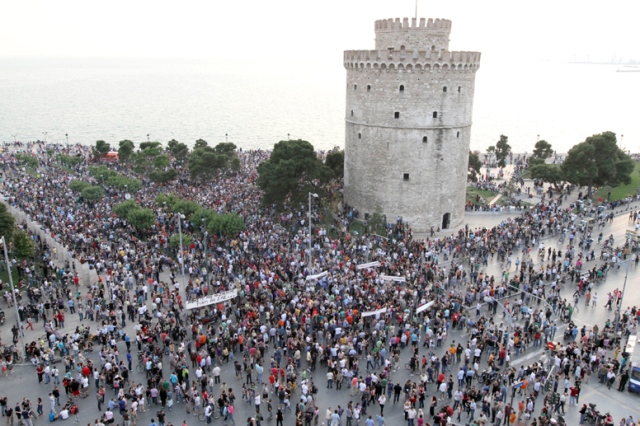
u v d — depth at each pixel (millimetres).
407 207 75688
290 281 52469
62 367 40312
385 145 74312
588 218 76375
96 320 47062
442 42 72875
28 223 67688
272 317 44062
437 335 43250
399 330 43781
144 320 44375
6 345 42875
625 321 45562
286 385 37125
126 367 39562
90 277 53844
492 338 42281
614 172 89500
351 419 33875
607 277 58281
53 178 96438
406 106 71812
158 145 122750
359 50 73562
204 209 69375
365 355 42094
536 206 82750
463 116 74500
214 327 45219
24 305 48875
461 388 37688
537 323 45375
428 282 53188
